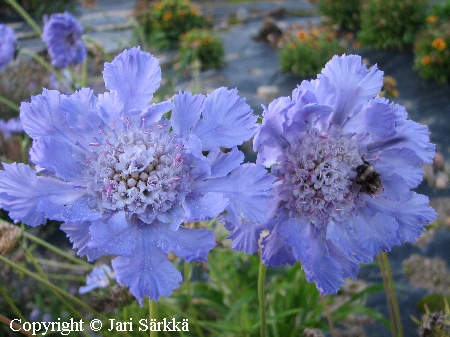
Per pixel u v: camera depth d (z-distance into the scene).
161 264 0.08
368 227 0.09
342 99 0.09
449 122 0.35
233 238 0.09
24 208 0.08
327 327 0.17
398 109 0.09
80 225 0.08
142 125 0.09
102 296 0.14
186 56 0.27
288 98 0.08
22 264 0.15
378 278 0.22
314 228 0.09
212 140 0.08
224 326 0.15
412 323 0.20
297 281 0.18
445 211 0.27
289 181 0.09
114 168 0.09
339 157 0.09
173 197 0.09
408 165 0.09
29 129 0.08
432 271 0.23
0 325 0.20
